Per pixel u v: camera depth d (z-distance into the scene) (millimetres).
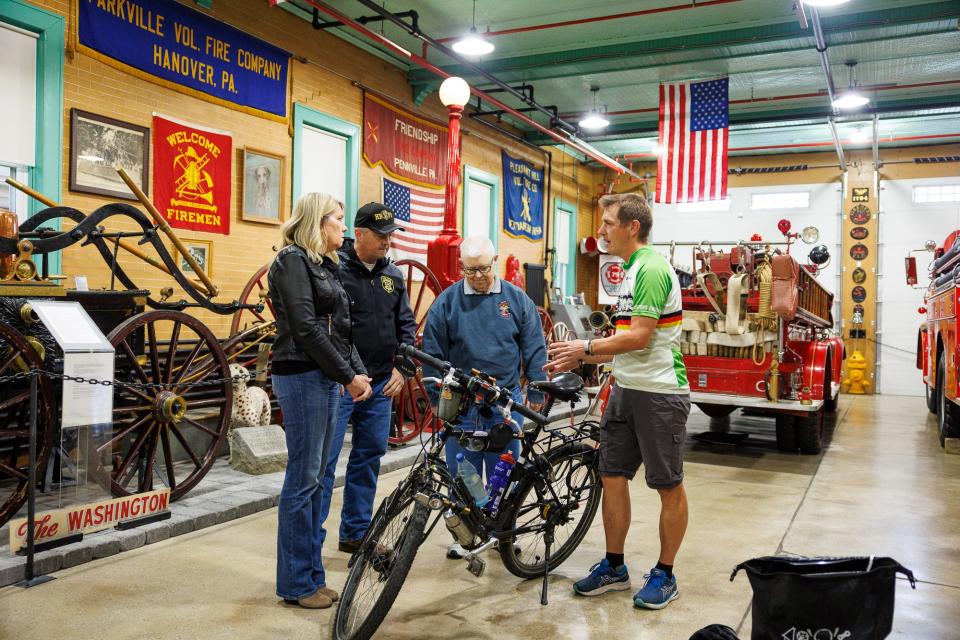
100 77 6199
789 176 15562
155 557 3865
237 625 3041
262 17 7832
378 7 7848
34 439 3477
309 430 3096
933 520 4879
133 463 5105
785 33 8695
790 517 4938
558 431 3705
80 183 6047
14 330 3717
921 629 3146
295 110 8273
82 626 3002
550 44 9719
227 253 7453
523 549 3822
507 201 13289
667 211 16562
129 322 4332
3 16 5457
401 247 10273
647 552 4160
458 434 3154
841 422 9867
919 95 11789
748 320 6773
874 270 14961
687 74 10898
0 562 3488
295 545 3191
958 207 14422
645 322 3209
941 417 8047
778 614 2133
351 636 2725
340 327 3223
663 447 3289
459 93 8445
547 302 13906
